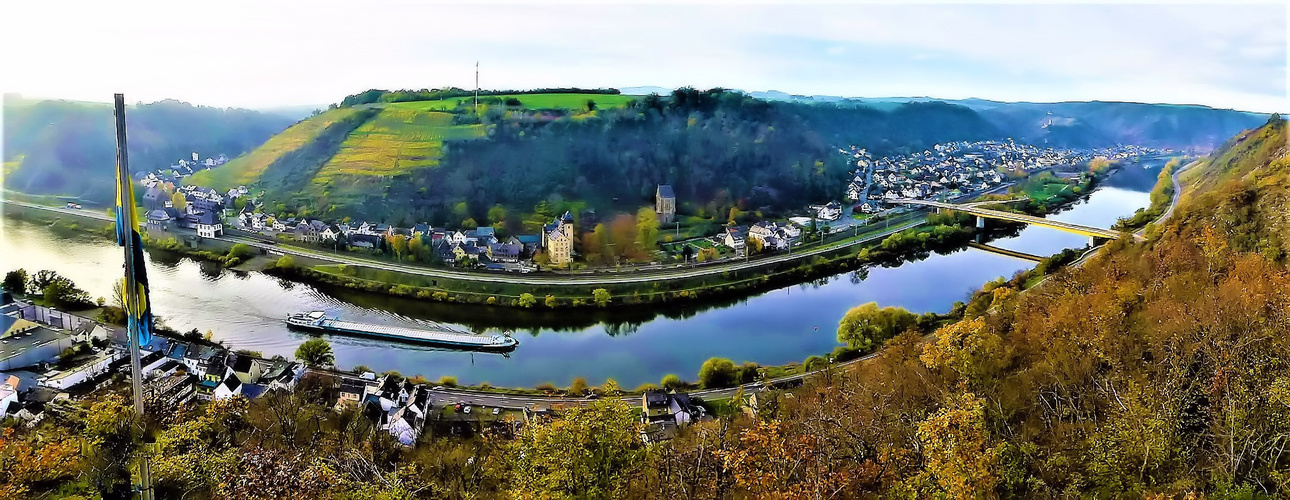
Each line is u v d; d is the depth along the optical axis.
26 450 29.42
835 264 151.00
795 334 107.38
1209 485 27.59
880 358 64.44
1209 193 110.31
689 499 28.80
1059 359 42.56
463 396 77.25
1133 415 30.88
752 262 153.00
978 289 122.38
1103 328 44.97
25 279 117.62
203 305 117.75
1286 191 82.81
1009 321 66.75
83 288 122.31
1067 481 30.00
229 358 81.56
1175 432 30.11
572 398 77.19
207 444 31.70
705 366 82.38
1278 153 118.94
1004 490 28.91
